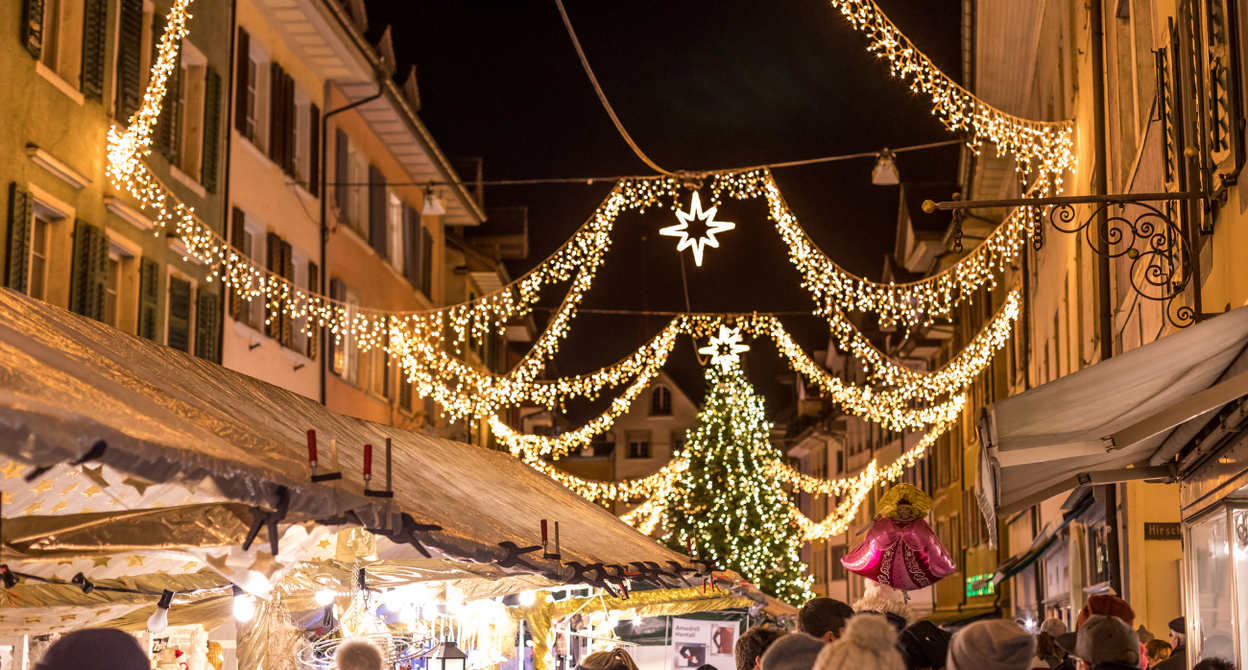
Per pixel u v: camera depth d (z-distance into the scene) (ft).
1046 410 19.86
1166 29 30.91
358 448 21.98
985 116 48.03
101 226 46.52
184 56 54.65
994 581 85.61
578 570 20.16
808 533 118.01
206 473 11.12
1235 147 23.15
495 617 30.27
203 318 54.75
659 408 212.02
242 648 22.27
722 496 115.03
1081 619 17.94
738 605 42.01
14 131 40.52
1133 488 40.68
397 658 22.15
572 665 34.73
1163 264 33.04
